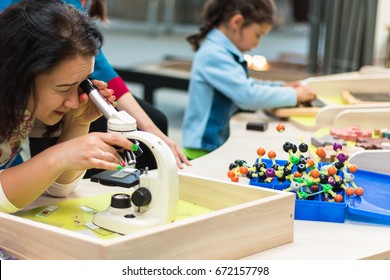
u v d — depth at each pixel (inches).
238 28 80.6
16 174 40.7
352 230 41.8
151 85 129.7
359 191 44.8
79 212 43.3
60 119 44.3
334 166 45.5
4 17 39.2
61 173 41.5
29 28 38.2
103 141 38.9
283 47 243.6
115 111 41.8
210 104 79.7
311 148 59.3
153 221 38.2
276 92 75.3
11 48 38.3
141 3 306.7
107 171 42.0
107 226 39.4
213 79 78.1
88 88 43.3
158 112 76.0
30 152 58.5
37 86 39.3
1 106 39.5
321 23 134.8
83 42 39.0
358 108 68.5
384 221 43.1
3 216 35.5
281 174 46.1
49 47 37.8
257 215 37.1
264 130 68.0
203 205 43.7
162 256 32.6
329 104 76.5
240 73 77.5
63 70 38.6
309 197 44.9
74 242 31.7
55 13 39.0
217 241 35.3
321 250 38.3
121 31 296.5
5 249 36.0
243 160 51.1
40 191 41.1
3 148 44.3
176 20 301.4
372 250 38.5
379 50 123.1
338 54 123.6
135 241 31.4
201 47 81.6
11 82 38.7
